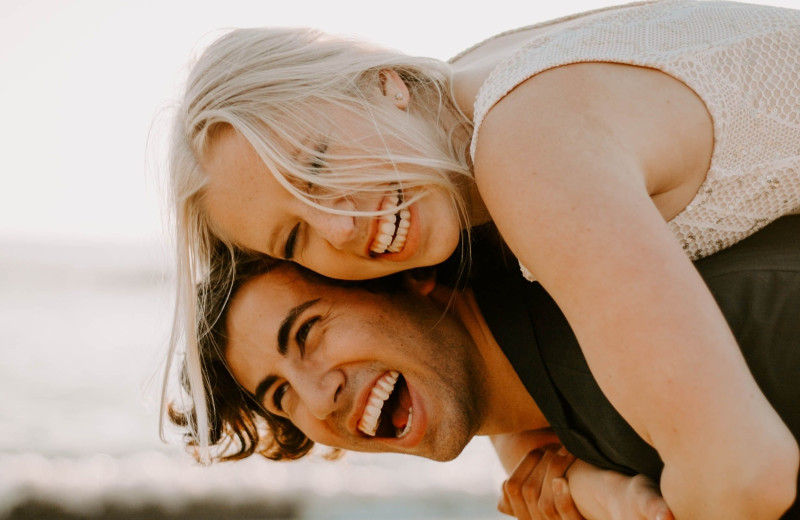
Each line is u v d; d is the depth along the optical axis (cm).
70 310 2086
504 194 164
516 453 270
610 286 145
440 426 231
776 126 188
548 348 213
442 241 203
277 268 246
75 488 804
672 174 176
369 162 197
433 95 220
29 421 1078
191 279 240
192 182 217
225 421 287
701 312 142
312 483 811
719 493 138
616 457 210
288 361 243
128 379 1344
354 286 239
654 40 186
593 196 152
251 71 209
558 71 176
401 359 232
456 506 797
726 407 136
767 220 195
